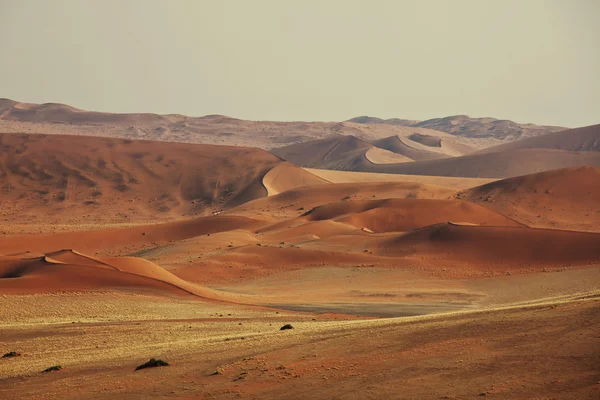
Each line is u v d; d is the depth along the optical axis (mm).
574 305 69375
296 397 51000
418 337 65875
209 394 54812
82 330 106750
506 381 47812
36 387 65062
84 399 57844
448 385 48938
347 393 50312
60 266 158625
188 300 145125
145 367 68562
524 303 132250
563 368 48469
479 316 74312
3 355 89625
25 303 134000
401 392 48812
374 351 62812
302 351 67312
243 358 67500
